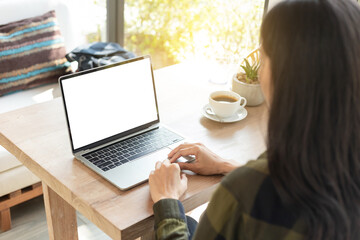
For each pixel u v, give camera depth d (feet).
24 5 8.21
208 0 9.79
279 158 2.27
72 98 4.23
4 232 6.75
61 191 3.97
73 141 4.25
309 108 2.16
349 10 2.20
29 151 4.34
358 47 2.17
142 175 4.05
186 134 4.84
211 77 6.18
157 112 4.93
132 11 10.52
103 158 4.26
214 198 2.48
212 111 5.30
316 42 2.12
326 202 2.21
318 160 2.22
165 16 10.49
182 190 3.81
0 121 4.82
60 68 8.47
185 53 10.61
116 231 3.46
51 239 5.32
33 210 7.29
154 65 11.14
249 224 2.34
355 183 2.35
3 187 6.46
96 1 10.25
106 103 4.49
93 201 3.71
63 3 8.84
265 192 2.32
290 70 2.17
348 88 2.15
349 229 2.29
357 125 2.25
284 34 2.20
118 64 4.58
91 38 10.59
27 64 7.95
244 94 5.52
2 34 7.68
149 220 3.60
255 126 5.16
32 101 7.75
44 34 8.18
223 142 4.75
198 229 2.60
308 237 2.24
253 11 8.97
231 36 9.61
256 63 5.92
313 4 2.17
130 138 4.63
